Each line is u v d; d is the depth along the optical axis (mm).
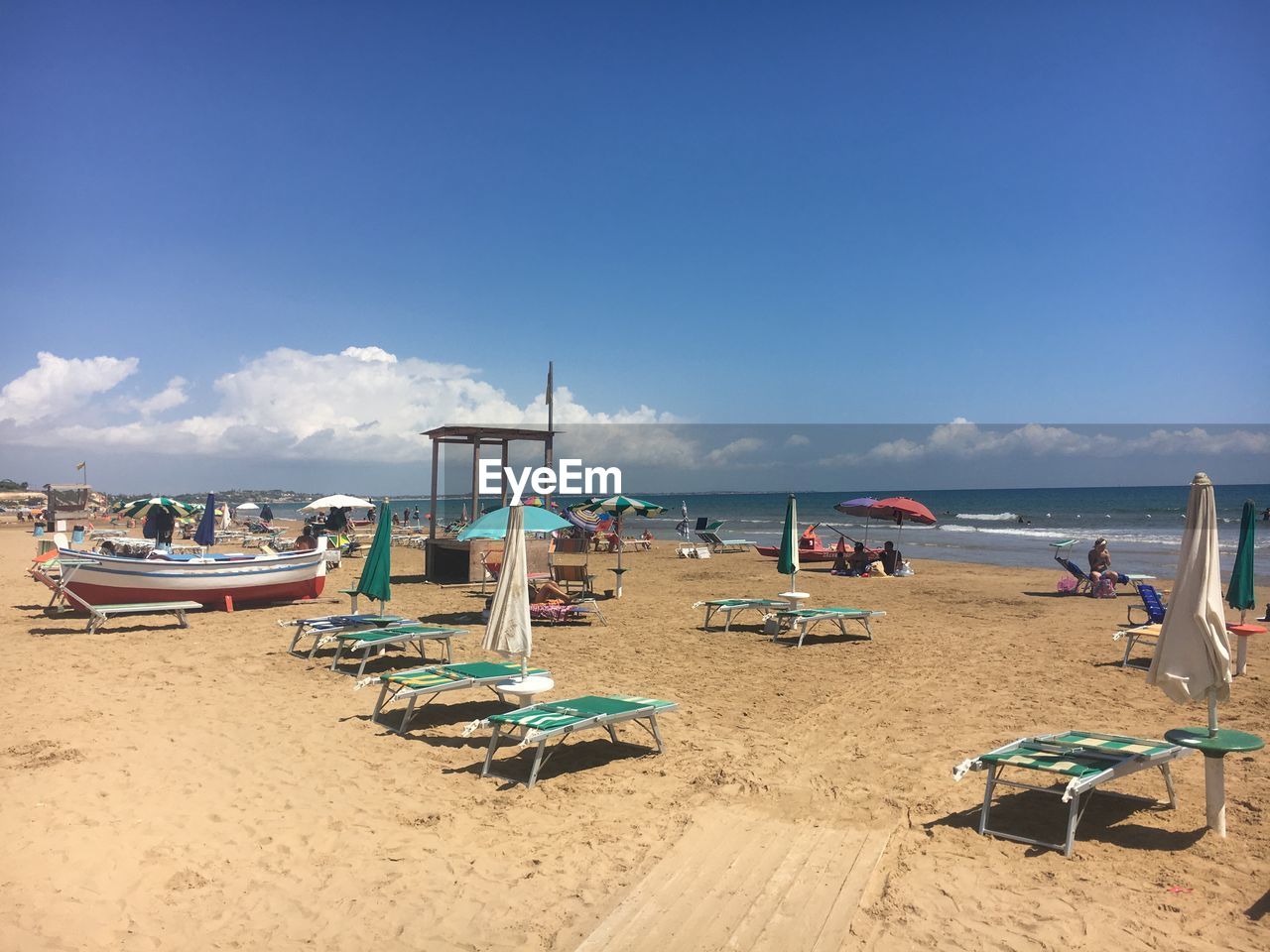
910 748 6891
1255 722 7477
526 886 4492
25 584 18672
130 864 4703
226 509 41906
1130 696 8438
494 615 7211
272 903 4293
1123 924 3949
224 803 5688
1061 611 14891
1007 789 5887
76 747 6820
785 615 12086
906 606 15617
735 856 4840
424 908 4242
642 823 5355
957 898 4254
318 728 7562
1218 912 4047
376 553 10789
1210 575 4930
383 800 5797
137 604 12797
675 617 14320
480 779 6246
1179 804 5492
